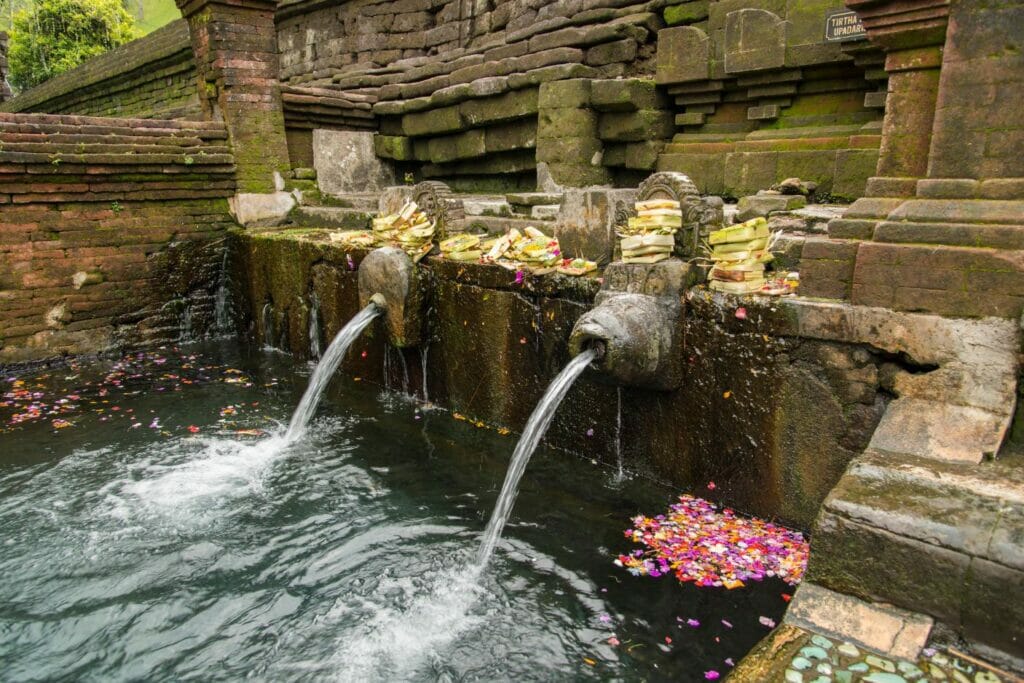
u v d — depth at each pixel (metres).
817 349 3.65
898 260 3.38
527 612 3.46
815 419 3.71
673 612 3.38
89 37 19.95
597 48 7.29
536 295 5.02
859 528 2.72
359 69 11.48
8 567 3.92
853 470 3.00
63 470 5.09
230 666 3.18
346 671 3.13
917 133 3.56
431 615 3.48
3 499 4.66
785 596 3.43
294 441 5.54
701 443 4.22
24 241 7.36
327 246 6.93
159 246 8.21
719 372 4.05
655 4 7.01
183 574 3.86
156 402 6.50
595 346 3.99
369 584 3.73
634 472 4.67
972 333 3.23
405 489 4.72
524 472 4.84
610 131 7.12
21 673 3.17
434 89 8.95
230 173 8.55
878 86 5.71
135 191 7.94
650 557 3.80
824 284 3.69
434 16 10.90
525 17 9.03
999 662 2.45
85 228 7.71
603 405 4.76
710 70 6.53
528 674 3.07
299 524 4.32
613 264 4.38
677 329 4.16
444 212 5.92
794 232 4.66
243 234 8.27
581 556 3.86
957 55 3.29
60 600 3.65
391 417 5.96
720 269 4.00
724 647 3.14
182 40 11.34
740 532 3.90
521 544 4.00
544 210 6.13
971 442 3.04
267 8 8.52
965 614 2.53
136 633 3.41
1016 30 3.13
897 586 2.66
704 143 6.77
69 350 7.75
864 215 3.64
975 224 3.24
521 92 7.68
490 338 5.47
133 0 28.80
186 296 8.52
